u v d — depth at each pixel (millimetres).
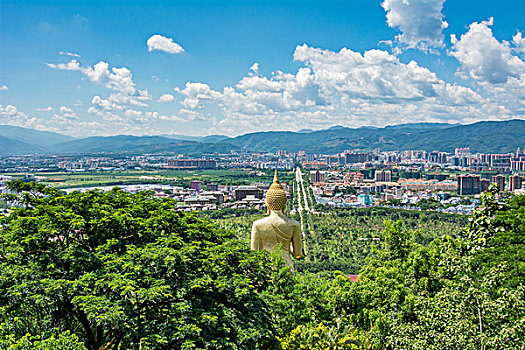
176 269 26828
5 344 20922
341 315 33156
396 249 40062
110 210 32688
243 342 24312
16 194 33781
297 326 28500
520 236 31656
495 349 20391
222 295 27234
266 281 31047
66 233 28922
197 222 35188
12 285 24609
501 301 21547
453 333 21266
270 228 35688
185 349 22062
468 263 29203
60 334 23781
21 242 27000
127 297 24312
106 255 27328
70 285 24750
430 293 32812
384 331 28547
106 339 29906
